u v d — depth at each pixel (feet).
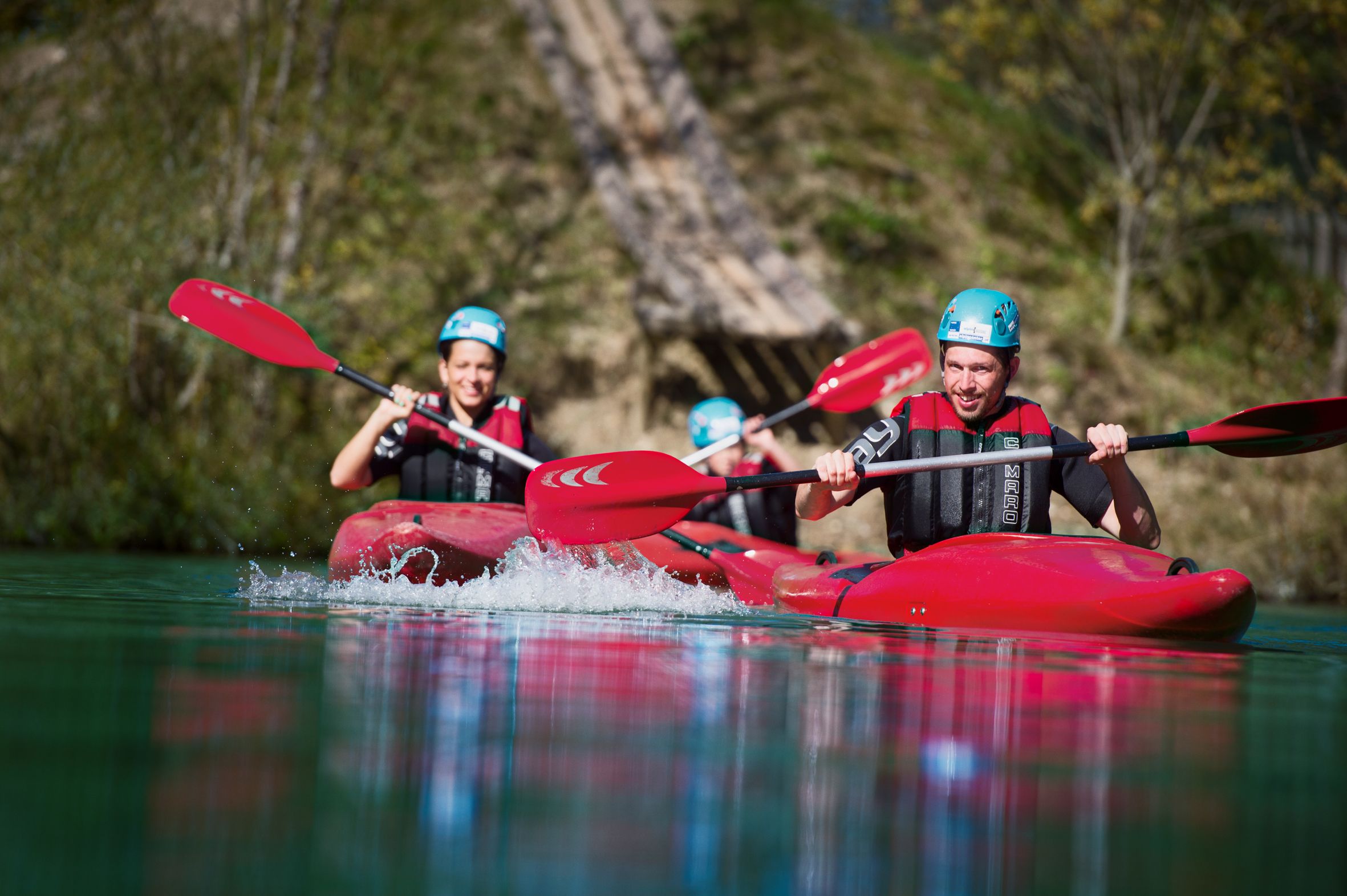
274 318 45.29
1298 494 96.02
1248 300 132.98
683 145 134.41
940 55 145.79
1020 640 27.27
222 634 22.53
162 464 80.69
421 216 114.52
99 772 10.85
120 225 86.48
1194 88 126.31
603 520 34.60
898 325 120.67
